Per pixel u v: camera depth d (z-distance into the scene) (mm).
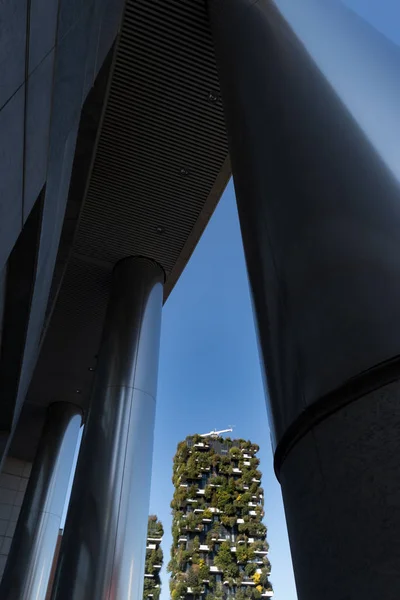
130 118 7441
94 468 6926
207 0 4270
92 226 9016
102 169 8078
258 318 1600
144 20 6223
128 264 9453
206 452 59406
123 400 7660
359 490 902
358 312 1136
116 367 8055
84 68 3820
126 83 6977
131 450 7176
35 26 2047
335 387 1064
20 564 12547
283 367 1324
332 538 929
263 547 49344
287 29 2621
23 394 6434
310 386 1151
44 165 2984
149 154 7922
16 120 2061
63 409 14922
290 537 1119
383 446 900
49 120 2828
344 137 1609
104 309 10758
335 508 944
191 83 6996
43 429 14688
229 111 2719
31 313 4410
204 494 54344
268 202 1723
